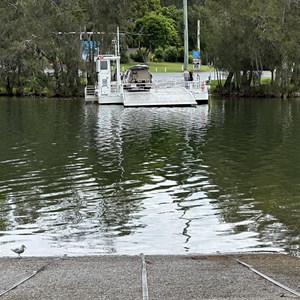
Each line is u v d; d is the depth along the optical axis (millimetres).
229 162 19719
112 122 32688
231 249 10836
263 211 13445
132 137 26219
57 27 55906
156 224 12492
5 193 15359
